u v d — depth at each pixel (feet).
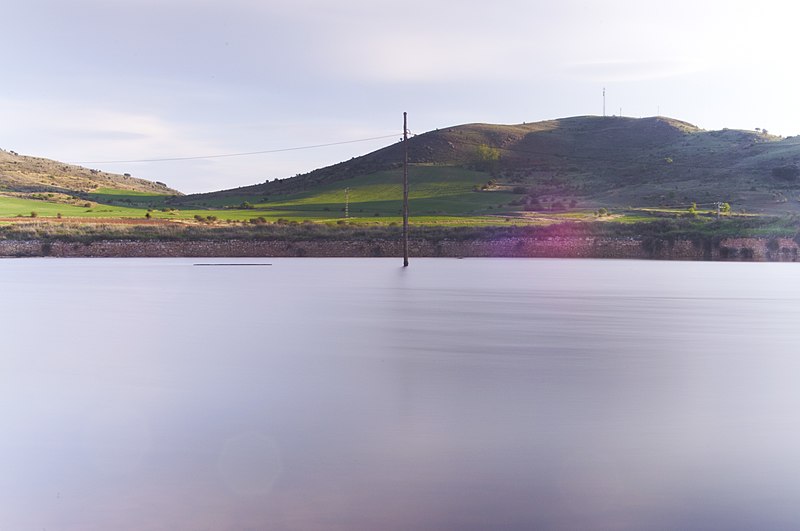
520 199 586.04
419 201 609.01
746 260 314.96
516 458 39.65
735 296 133.69
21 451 41.75
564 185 638.12
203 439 43.52
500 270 222.89
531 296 132.87
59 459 40.40
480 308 111.75
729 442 42.34
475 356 69.41
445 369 63.10
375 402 51.55
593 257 334.24
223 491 35.53
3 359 68.85
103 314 104.73
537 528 31.24
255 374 61.41
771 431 44.42
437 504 33.68
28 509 33.76
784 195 528.63
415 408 49.90
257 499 34.45
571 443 42.14
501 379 58.80
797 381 58.03
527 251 337.31
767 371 62.08
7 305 117.08
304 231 361.30
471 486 35.78
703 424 45.91
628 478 36.78
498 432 44.27
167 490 35.78
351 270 221.25
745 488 35.53
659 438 43.11
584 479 36.63
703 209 496.23
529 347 74.64
